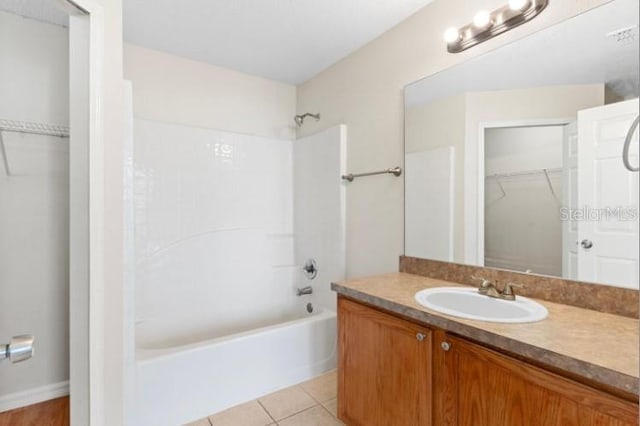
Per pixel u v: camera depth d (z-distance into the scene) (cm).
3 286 187
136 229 227
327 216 254
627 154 116
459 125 168
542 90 140
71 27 129
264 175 285
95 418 119
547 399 90
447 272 173
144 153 230
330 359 232
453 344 114
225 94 267
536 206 141
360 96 229
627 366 77
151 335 230
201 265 252
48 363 196
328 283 253
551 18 137
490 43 157
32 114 195
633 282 114
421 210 186
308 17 194
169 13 190
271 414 182
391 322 137
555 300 133
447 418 116
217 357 186
